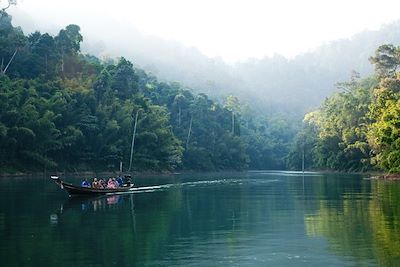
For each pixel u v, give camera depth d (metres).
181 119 138.38
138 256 18.42
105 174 95.44
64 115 89.62
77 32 112.25
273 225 25.73
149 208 34.31
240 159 152.62
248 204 36.88
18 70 94.75
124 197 44.19
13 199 39.81
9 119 77.81
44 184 59.62
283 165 185.88
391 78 95.38
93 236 22.47
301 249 19.45
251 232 23.59
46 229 24.48
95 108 97.81
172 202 38.97
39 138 82.44
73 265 17.05
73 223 26.53
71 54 109.12
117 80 109.94
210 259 17.88
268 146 185.75
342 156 121.19
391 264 16.75
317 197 42.31
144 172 107.44
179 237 22.28
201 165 135.00
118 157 98.44
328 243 20.52
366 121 108.44
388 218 27.48
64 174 88.94
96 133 96.19
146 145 107.81
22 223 26.42
